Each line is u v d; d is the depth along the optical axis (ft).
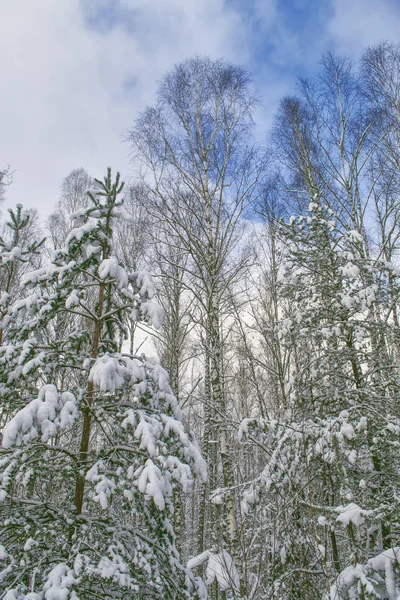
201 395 27.45
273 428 18.47
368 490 17.66
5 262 17.44
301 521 15.46
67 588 9.16
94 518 12.07
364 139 37.04
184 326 39.04
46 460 12.18
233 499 21.04
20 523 11.39
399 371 21.33
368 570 14.19
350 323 20.75
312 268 23.03
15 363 12.76
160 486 10.52
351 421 19.16
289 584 14.16
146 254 37.73
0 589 10.10
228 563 18.57
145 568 10.83
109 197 14.87
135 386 12.37
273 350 25.53
